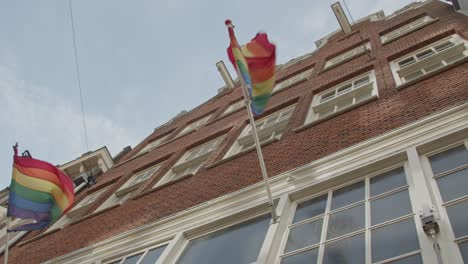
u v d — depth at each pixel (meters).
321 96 13.98
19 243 13.96
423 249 4.70
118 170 18.95
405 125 7.84
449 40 12.81
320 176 7.75
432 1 19.98
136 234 9.59
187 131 20.06
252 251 6.68
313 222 6.49
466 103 7.39
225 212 8.43
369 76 13.43
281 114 14.48
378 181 6.81
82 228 12.39
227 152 13.17
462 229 4.75
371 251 5.10
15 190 9.16
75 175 22.45
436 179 5.97
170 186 12.12
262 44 7.69
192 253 7.75
